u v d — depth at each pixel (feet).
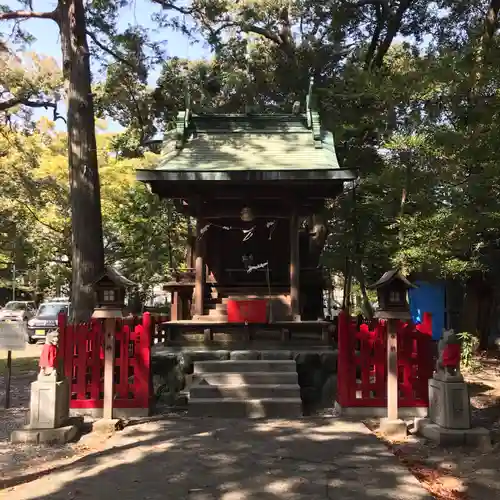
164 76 53.57
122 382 25.25
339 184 31.96
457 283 55.83
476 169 30.76
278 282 36.68
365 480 15.56
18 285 122.11
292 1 54.19
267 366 28.17
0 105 49.98
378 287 22.75
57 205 71.00
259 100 57.41
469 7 53.11
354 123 43.86
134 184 60.80
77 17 36.40
